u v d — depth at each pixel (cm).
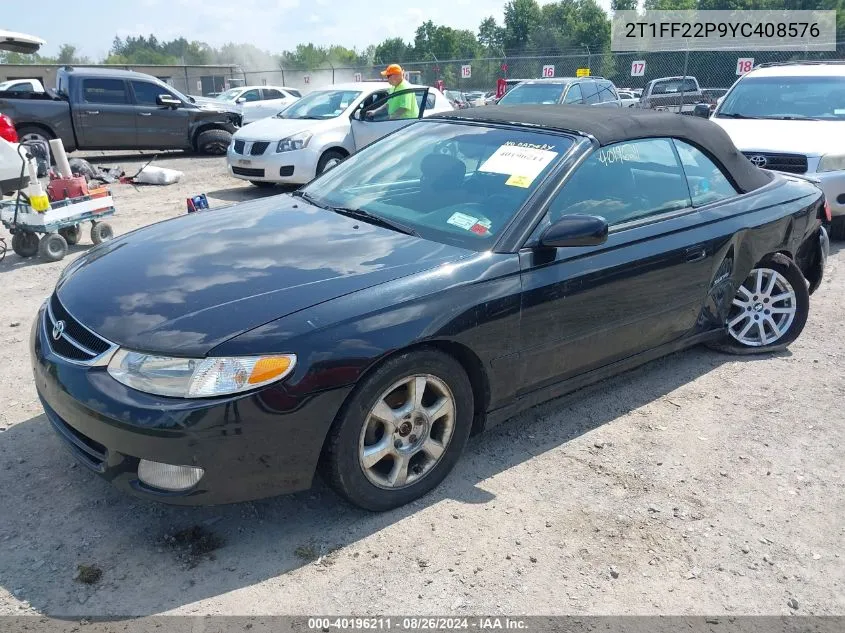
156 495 252
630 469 336
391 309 274
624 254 352
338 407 262
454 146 384
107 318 267
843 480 334
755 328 469
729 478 332
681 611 250
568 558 273
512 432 366
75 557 264
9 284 596
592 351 354
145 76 1428
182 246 324
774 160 724
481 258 307
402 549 274
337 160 1027
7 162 775
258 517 290
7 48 892
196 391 243
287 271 290
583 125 369
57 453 331
